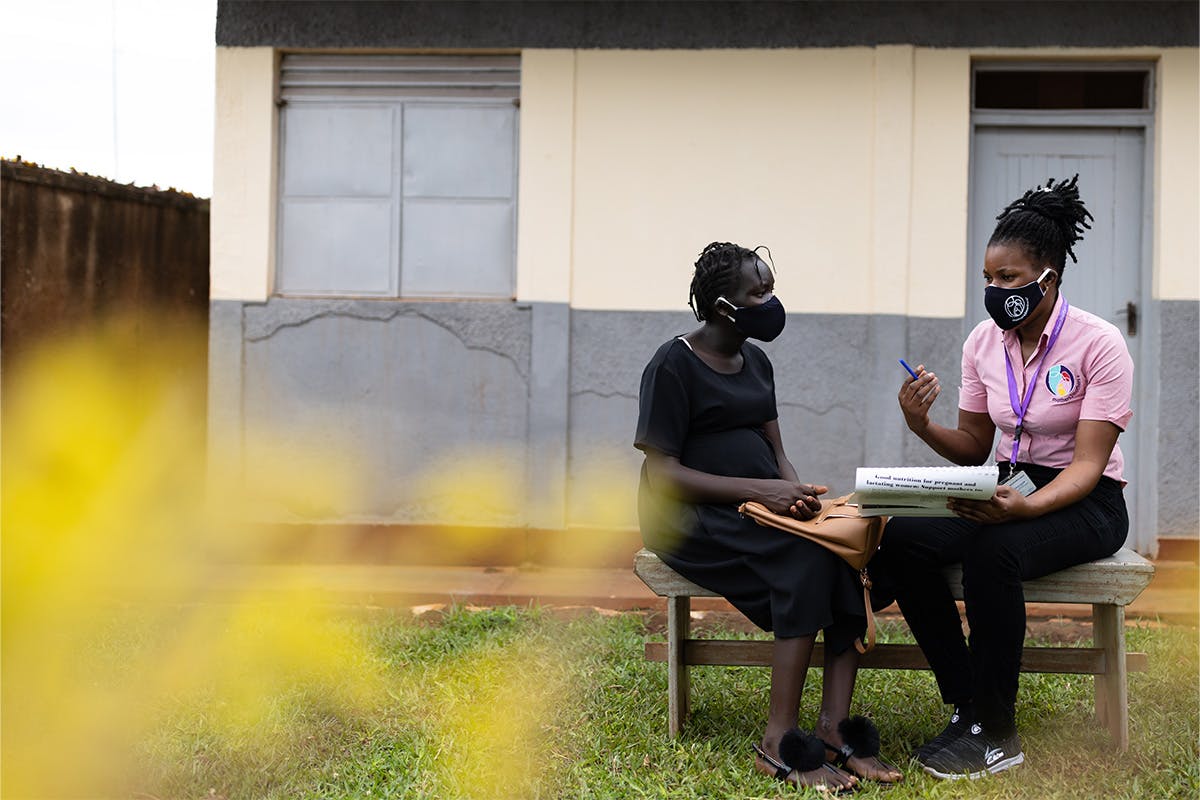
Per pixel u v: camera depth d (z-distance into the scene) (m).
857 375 6.30
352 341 6.50
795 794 3.35
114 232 6.98
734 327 3.70
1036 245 3.55
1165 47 6.10
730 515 3.64
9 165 6.18
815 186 6.29
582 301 6.40
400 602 5.80
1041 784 3.44
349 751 3.78
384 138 6.53
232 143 6.47
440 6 6.36
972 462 3.94
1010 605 3.45
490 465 6.46
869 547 3.52
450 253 6.54
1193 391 6.14
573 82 6.34
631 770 3.58
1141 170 6.29
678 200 6.34
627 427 6.40
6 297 6.16
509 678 4.48
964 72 6.20
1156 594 5.84
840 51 6.24
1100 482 3.66
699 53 6.31
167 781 3.52
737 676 4.46
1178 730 3.84
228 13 6.44
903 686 4.31
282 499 6.55
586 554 6.41
